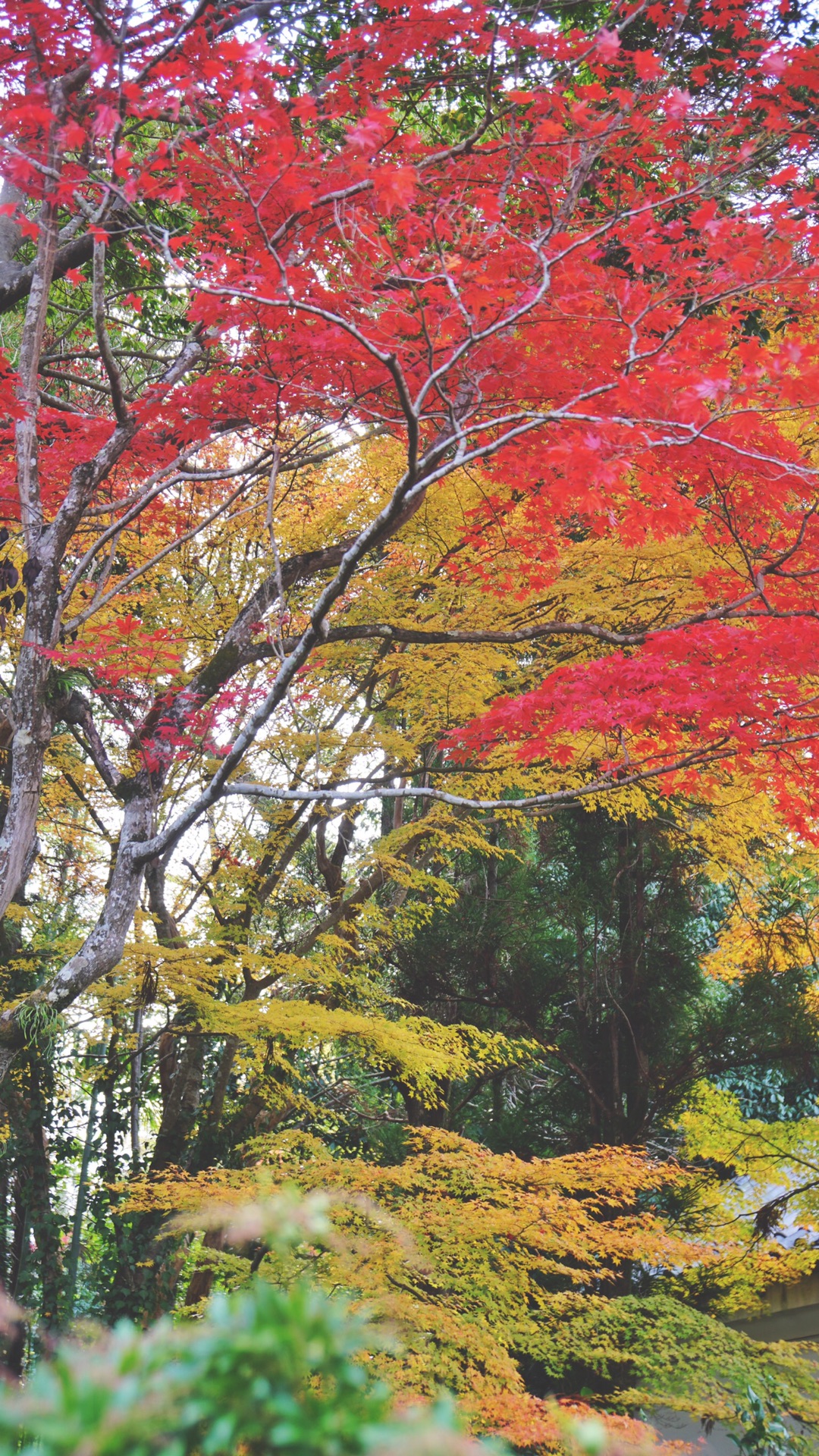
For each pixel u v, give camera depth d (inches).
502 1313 196.4
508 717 207.3
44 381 341.7
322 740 340.2
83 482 206.4
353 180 166.6
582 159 169.9
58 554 205.3
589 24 254.2
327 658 320.2
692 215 157.0
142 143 242.2
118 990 315.9
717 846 412.8
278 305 142.0
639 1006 412.5
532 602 303.4
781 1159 381.4
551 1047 391.9
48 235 199.9
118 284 343.0
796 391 142.1
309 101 148.7
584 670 201.0
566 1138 419.5
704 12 207.9
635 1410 226.7
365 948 412.2
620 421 146.7
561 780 328.2
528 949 424.2
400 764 407.5
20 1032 193.8
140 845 207.3
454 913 433.1
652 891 458.6
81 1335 240.2
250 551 378.3
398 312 177.5
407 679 331.3
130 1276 343.9
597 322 180.1
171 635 281.4
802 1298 397.4
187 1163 360.8
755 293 194.7
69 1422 32.2
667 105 166.9
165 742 229.6
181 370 220.8
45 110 148.6
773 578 225.6
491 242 173.9
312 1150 227.9
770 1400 192.9
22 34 170.2
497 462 211.8
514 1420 146.1
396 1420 36.1
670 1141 473.7
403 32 170.6
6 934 381.4
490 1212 195.9
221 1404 34.2
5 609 293.4
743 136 204.5
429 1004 463.8
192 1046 374.9
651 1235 203.9
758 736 202.7
